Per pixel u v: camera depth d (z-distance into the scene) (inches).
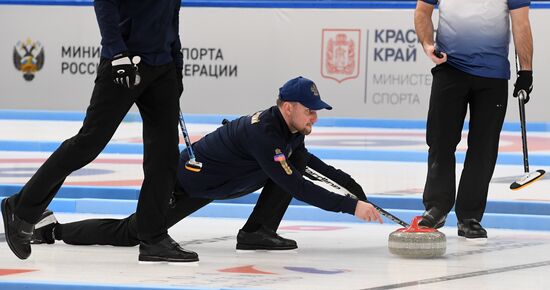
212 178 451.2
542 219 557.6
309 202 428.5
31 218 407.8
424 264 432.8
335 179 463.2
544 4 1011.3
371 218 426.9
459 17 505.7
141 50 399.5
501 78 508.4
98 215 599.8
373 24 1050.1
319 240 506.9
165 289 363.6
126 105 399.9
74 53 1096.8
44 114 1093.8
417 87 1045.8
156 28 400.2
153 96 408.8
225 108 1080.8
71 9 1092.5
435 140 509.7
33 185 402.9
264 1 1065.5
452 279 394.6
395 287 375.9
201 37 1077.8
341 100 1062.4
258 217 462.9
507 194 637.9
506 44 509.7
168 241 423.8
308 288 370.6
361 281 387.9
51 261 426.9
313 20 1060.5
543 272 413.4
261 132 428.5
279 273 405.1
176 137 414.9
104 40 385.1
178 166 451.5
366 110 1058.7
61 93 1102.4
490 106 509.4
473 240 502.3
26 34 1103.0
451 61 508.4
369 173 740.7
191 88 1083.3
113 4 383.9
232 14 1071.6
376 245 490.6
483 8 504.7
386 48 1049.5
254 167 449.1
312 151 837.2
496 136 513.0
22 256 413.4
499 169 768.3
